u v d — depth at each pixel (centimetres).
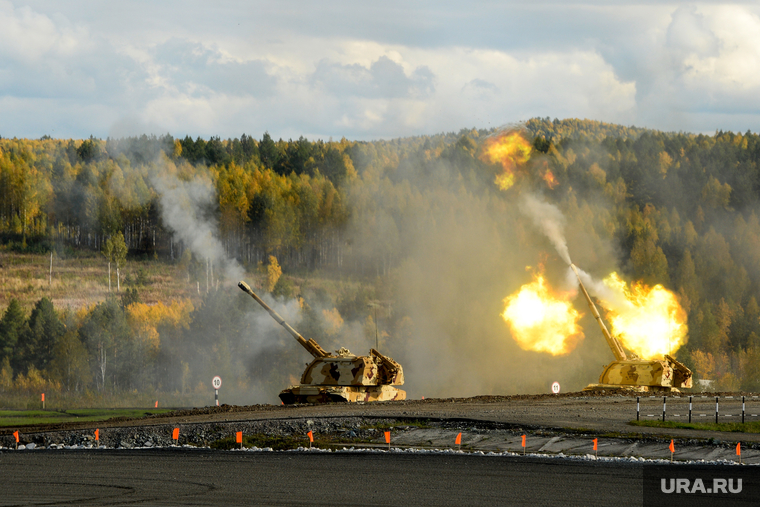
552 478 2769
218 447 3731
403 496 2461
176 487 2623
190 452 3506
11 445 3872
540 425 3931
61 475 2870
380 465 3073
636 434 3691
